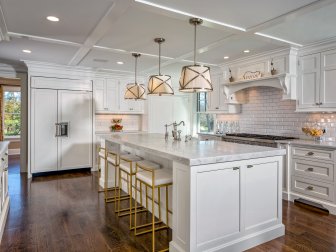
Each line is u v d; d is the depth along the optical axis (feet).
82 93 18.97
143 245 8.29
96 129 21.38
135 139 12.00
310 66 12.55
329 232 9.18
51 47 13.24
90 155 19.44
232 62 16.17
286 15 9.09
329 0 7.93
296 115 14.19
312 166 11.58
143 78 22.03
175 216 7.61
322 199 11.23
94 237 8.80
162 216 10.08
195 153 7.72
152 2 8.16
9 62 16.97
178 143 10.42
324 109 11.95
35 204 12.01
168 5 8.38
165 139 12.03
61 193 13.76
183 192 7.23
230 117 18.74
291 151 12.49
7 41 12.20
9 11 8.94
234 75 16.29
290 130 14.52
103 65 17.74
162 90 11.09
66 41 12.23
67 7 8.61
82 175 18.02
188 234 7.00
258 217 8.43
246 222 8.13
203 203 7.20
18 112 28.60
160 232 9.23
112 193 13.74
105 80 20.48
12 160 24.52
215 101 18.38
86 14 9.16
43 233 9.06
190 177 6.93
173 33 11.03
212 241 7.38
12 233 9.05
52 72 17.80
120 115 22.54
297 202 12.18
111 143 14.84
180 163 7.34
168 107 23.62
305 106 12.76
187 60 15.94
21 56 15.25
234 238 7.84
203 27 10.24
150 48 13.33
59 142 18.21
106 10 8.84
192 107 24.48
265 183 8.58
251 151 8.23
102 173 15.11
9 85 27.32
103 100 20.40
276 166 8.87
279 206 8.95
